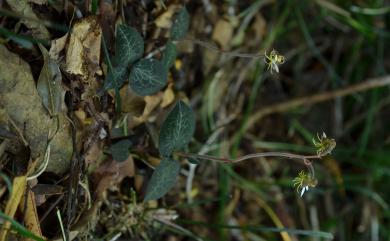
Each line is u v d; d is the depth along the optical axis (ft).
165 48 1.32
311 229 1.72
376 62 1.83
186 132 1.29
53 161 1.22
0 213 1.14
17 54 1.19
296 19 1.77
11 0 1.19
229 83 1.62
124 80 1.27
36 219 1.20
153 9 1.36
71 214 1.24
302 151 1.76
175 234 1.48
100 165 1.31
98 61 1.23
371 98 1.82
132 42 1.24
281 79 1.79
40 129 1.20
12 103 1.17
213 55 1.56
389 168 1.80
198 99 1.54
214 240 1.58
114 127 1.30
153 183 1.30
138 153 1.36
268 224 1.68
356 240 1.76
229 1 1.58
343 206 1.78
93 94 1.25
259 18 1.67
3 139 1.16
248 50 1.65
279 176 1.74
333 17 1.81
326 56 1.84
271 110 1.72
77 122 1.25
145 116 1.35
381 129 1.83
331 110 1.82
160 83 1.28
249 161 1.70
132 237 1.39
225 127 1.63
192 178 1.52
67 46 1.21
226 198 1.57
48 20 1.23
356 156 1.81
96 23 1.23
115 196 1.37
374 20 1.82
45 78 1.20
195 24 1.50
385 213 1.77
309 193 1.74
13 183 1.16
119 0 1.29
